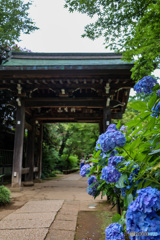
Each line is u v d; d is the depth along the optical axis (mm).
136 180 1186
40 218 3254
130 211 775
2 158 8836
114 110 9367
